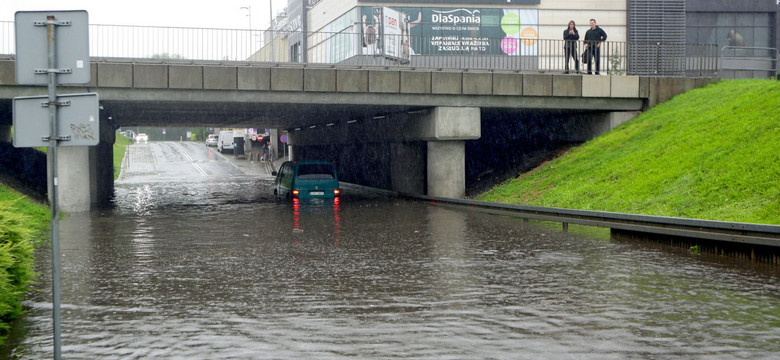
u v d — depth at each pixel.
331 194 31.44
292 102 26.62
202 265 12.98
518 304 9.48
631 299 9.74
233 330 8.20
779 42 54.34
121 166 67.19
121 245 15.90
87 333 8.11
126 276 11.86
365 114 35.06
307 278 11.56
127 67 24.83
